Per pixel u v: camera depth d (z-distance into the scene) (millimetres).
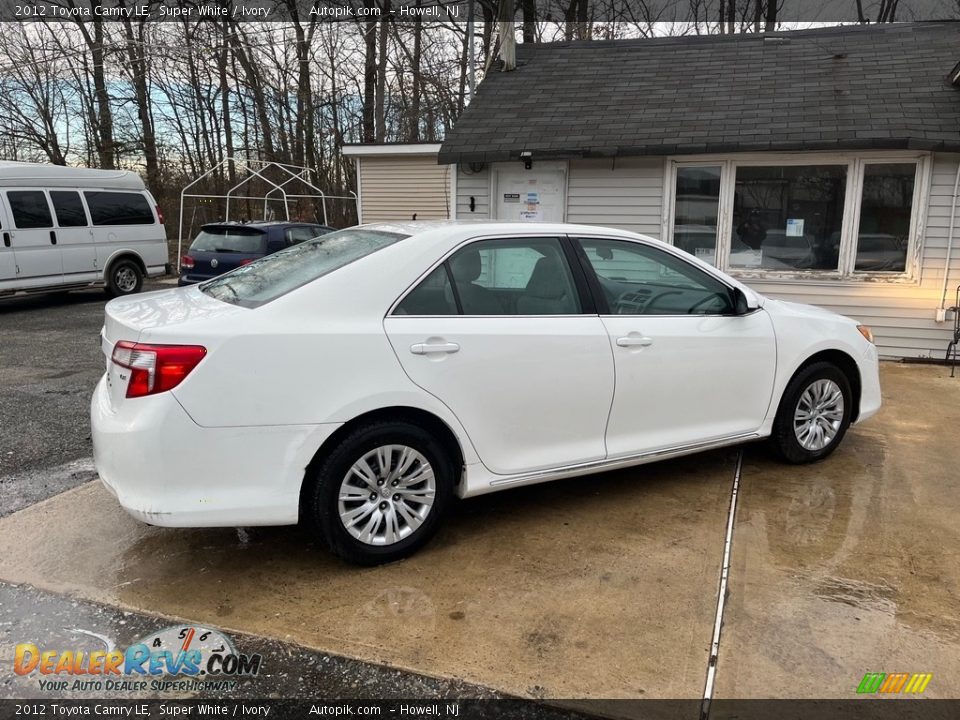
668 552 3299
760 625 2717
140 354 2727
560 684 2389
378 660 2514
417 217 15531
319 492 2965
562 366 3434
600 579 3057
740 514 3721
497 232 3441
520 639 2633
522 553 3293
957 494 4004
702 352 3869
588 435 3596
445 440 3285
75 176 11781
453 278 3273
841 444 4902
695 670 2459
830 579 3059
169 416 2680
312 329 2893
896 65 8312
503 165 8570
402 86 21703
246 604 2865
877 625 2725
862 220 7586
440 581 3047
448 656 2535
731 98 8344
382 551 3139
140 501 2715
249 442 2793
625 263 3777
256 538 3455
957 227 7270
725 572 3115
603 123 8266
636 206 8250
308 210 23406
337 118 23172
